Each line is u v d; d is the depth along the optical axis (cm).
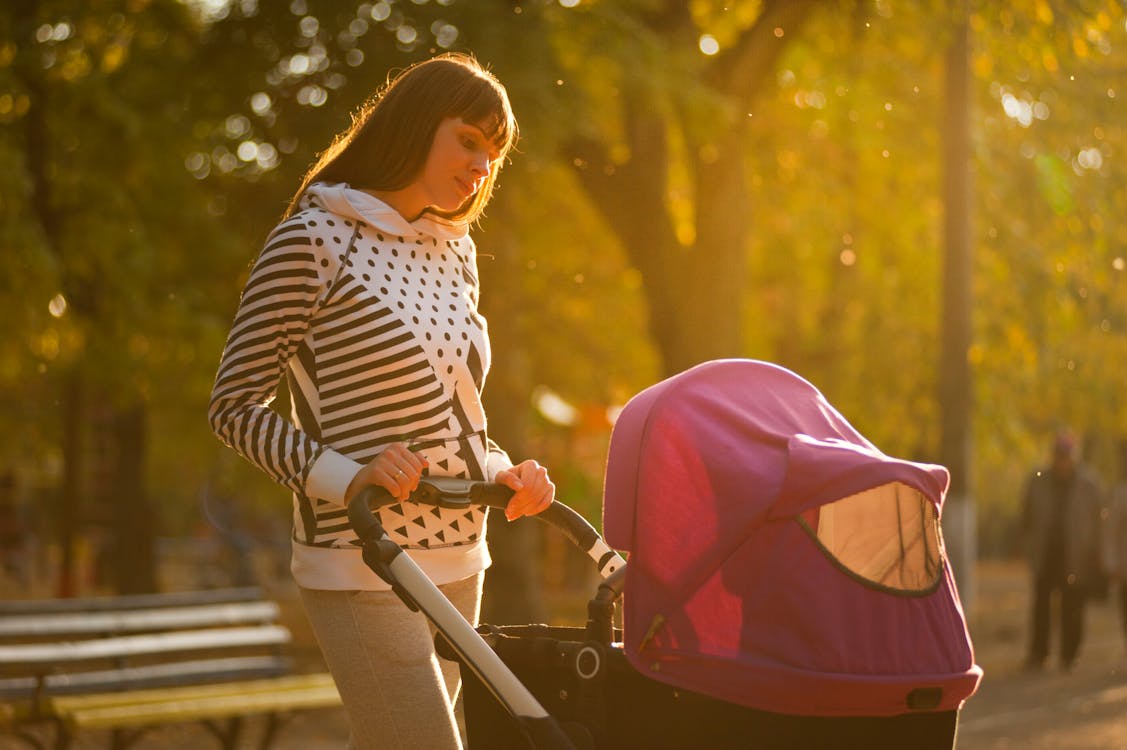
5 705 1259
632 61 2066
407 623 499
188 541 4972
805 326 3469
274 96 2128
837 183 3053
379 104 523
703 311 2414
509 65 1872
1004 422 3328
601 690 474
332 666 505
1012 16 2400
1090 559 2344
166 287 2570
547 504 514
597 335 3419
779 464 459
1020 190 3095
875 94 2880
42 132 2416
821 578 442
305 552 503
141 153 2428
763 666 438
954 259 2472
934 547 469
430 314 512
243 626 1353
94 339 2558
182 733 1512
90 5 2392
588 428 3531
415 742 495
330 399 500
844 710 438
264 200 2314
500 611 2241
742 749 447
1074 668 2347
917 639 448
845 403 3400
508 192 2094
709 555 452
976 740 1567
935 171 2986
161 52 2397
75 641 1307
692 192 2461
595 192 2434
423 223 520
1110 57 2748
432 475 507
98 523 4900
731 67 2408
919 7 2450
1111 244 3162
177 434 3572
